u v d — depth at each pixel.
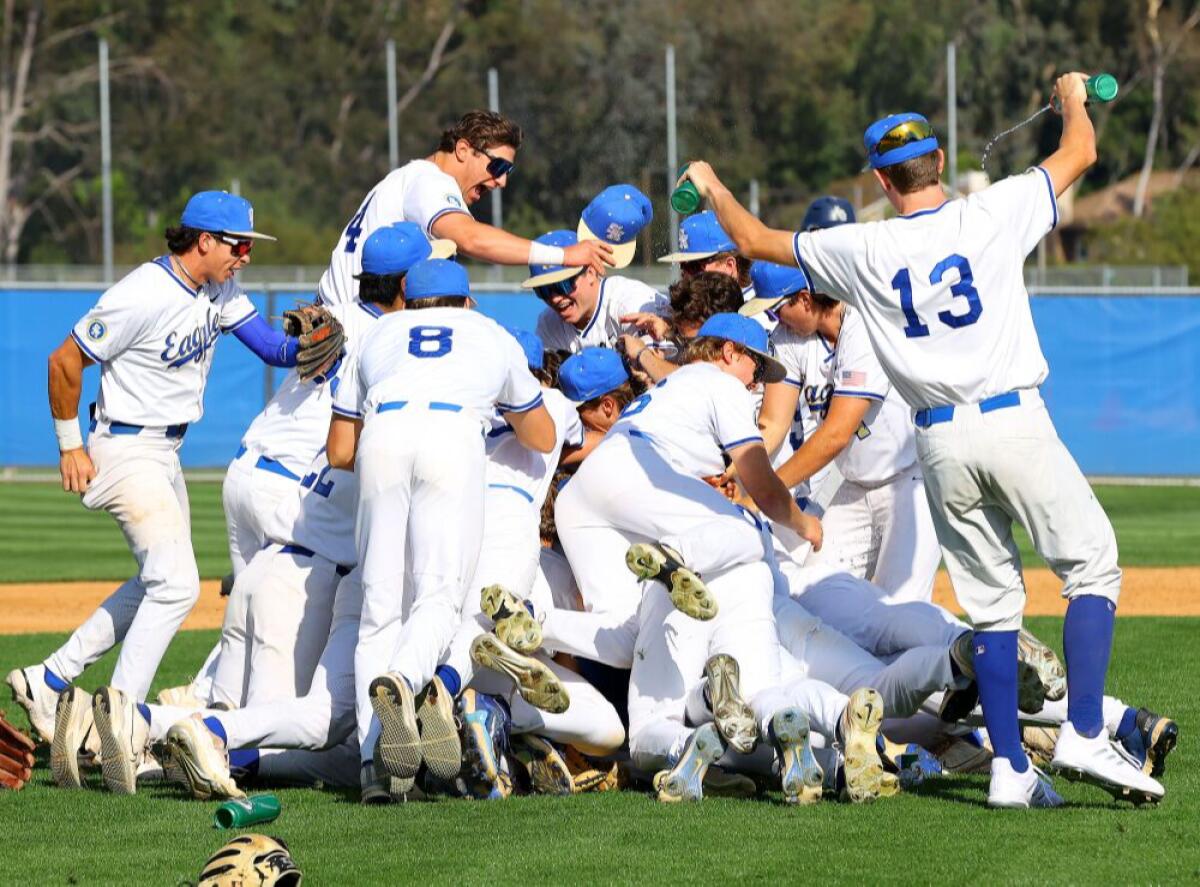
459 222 24.84
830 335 25.86
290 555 23.03
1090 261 154.88
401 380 21.39
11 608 42.28
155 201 174.38
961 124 183.00
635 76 168.12
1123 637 34.66
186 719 20.30
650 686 21.48
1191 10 188.38
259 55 175.12
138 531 23.78
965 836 18.12
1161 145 188.00
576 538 22.55
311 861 17.41
